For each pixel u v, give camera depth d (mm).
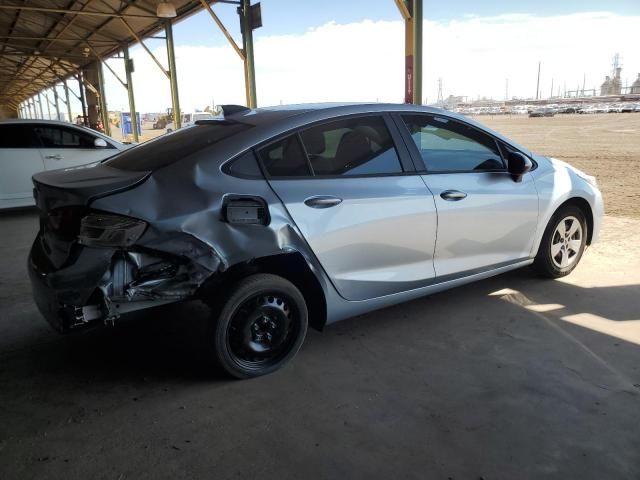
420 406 2703
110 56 25078
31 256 3020
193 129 3428
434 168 3590
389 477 2180
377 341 3477
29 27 21422
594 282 4434
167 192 2701
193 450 2379
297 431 2510
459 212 3602
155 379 3037
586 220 4617
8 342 3541
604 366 3066
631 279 4480
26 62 32781
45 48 25609
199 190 2752
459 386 2891
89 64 27234
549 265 4379
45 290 2646
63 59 27719
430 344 3412
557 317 3762
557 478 2154
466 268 3754
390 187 3314
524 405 2688
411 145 3520
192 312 4016
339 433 2486
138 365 3203
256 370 3027
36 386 2973
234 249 2791
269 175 2963
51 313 2645
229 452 2359
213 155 2877
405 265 3430
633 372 2994
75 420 2633
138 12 16391
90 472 2240
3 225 7637
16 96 66875
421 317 3846
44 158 8164
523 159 3740
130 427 2566
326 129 3221
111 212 2574
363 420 2590
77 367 3188
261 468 2248
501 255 3967
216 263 2744
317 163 3135
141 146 3473
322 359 3242
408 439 2432
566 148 16094
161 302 2684
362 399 2781
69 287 2566
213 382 2992
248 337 2973
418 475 2188
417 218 3393
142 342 3518
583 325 3619
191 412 2688
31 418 2656
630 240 5680
